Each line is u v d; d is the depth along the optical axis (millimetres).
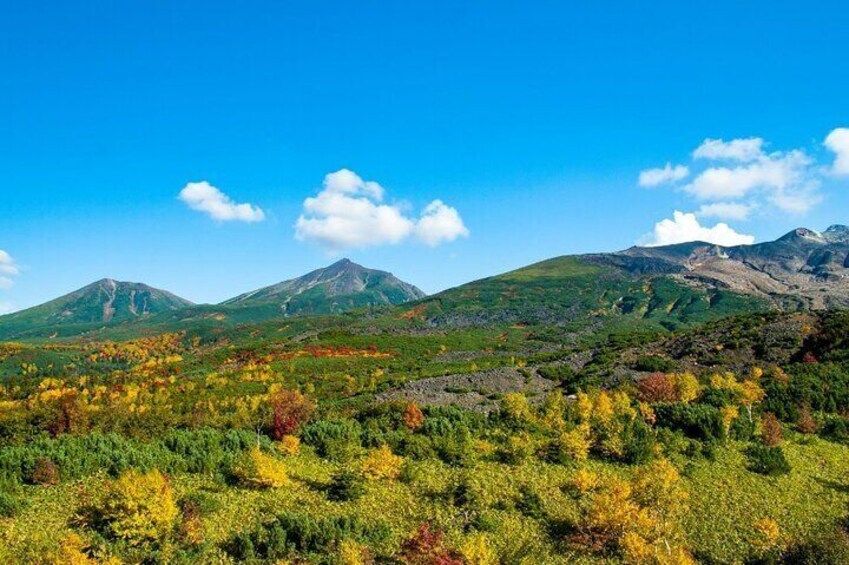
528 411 43094
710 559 24641
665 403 43219
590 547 24891
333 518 24688
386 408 44688
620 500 25656
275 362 117438
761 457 33969
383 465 31016
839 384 48875
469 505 28094
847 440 39281
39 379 139875
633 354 76750
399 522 26438
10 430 47281
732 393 47281
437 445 35625
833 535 25609
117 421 48219
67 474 30766
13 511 26094
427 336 158250
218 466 32250
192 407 70562
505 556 23578
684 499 29328
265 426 43062
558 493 29844
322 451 36125
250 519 26062
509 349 144500
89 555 22266
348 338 147875
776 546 24938
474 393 59438
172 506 23672
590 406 40906
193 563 22109
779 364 63188
